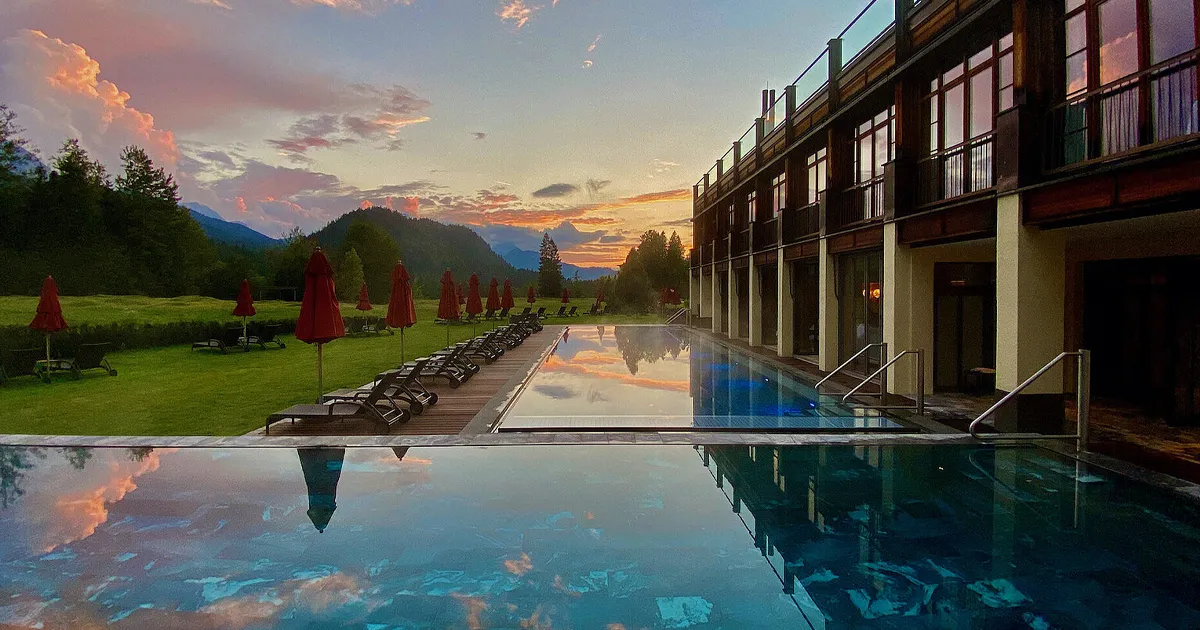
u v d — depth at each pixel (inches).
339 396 311.9
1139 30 214.5
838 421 284.2
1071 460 215.2
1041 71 245.3
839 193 451.2
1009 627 119.6
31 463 214.7
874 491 190.7
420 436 239.3
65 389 412.5
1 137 1647.4
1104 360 341.1
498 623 121.2
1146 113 207.6
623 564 145.4
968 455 221.8
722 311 878.4
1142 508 175.3
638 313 1598.2
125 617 122.6
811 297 569.9
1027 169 242.4
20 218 1646.2
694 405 332.5
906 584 137.0
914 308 354.6
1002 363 252.8
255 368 529.7
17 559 147.5
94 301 1234.6
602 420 288.0
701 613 125.5
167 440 236.2
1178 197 182.9
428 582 137.3
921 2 342.6
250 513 173.9
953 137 331.3
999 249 254.8
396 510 175.6
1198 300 258.7
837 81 459.8
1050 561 146.0
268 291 2103.8
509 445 232.8
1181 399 260.7
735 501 182.9
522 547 154.2
